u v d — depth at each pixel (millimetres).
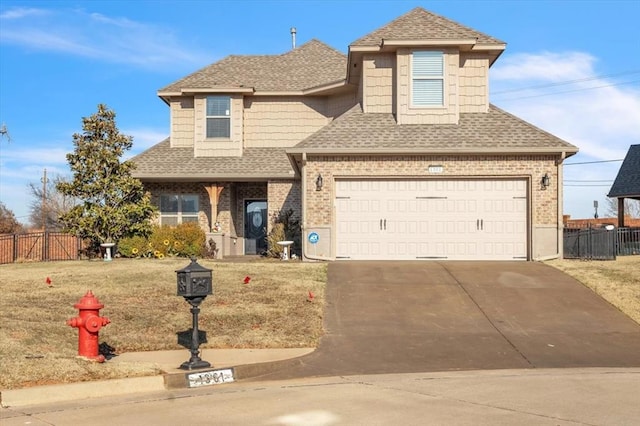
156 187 27219
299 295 15469
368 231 21578
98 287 15797
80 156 24625
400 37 22562
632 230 28062
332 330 13172
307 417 7590
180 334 12375
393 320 13953
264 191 28141
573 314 14523
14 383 8805
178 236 24531
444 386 9281
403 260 21359
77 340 11273
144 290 15562
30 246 25359
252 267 19188
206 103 27922
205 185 26984
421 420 7375
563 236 22328
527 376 10023
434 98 22844
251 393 9008
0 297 14430
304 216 21484
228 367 10062
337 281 17406
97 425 7328
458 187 21547
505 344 12320
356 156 21531
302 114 28656
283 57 31172
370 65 23594
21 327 11594
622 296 15719
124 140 25141
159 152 28141
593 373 10234
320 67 30094
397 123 22812
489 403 8195
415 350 11852
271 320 13453
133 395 9008
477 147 21219
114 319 13023
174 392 9211
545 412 7715
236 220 28156
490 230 21453
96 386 8977
